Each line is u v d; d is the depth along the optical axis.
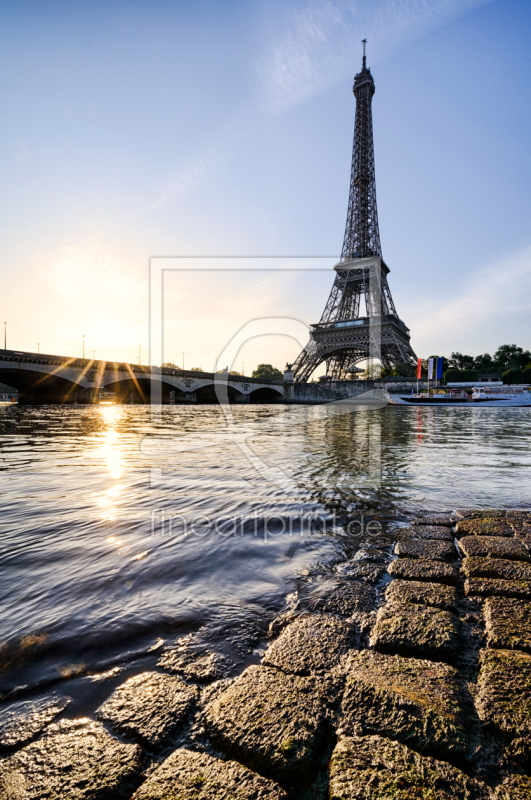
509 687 2.55
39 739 2.27
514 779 1.98
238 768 2.04
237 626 3.40
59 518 6.30
